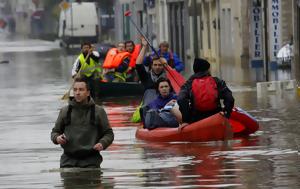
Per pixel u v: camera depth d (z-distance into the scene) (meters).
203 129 33.59
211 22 103.56
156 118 35.38
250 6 87.50
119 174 26.28
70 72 90.56
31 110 50.81
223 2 97.81
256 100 50.81
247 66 88.50
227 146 32.22
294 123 38.94
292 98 51.25
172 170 26.98
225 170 26.66
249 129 35.28
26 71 95.88
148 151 31.70
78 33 150.50
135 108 49.84
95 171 26.56
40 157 31.22
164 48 50.03
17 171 27.86
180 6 113.81
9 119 46.16
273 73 74.44
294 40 82.12
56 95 61.72
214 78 33.97
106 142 26.20
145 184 24.55
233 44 94.31
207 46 105.81
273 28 81.00
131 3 148.88
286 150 30.66
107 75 58.88
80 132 26.36
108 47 102.50
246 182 24.39
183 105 33.78
